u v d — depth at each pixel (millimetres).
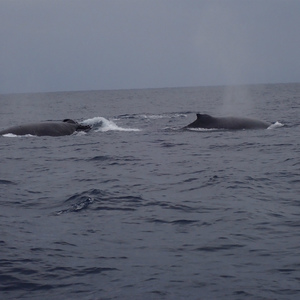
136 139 33750
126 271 10172
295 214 13930
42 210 15078
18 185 19078
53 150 29141
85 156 26484
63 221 13766
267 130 35562
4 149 29750
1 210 15172
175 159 24797
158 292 9172
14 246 11734
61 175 21141
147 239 12102
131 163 23922
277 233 12289
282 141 29969
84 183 19172
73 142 32750
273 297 8836
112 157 25812
